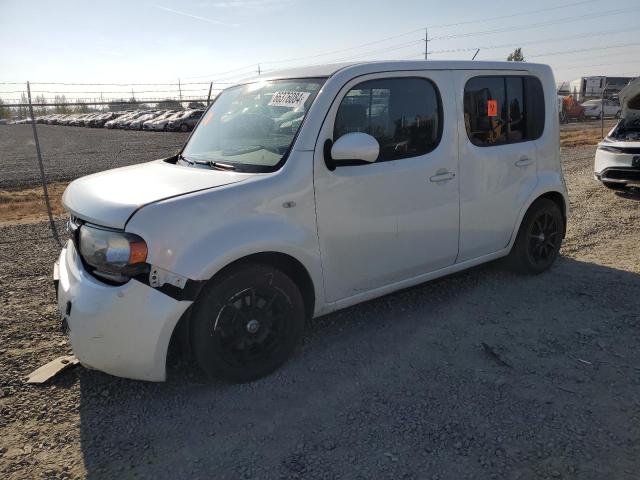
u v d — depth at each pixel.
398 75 3.68
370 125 3.54
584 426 2.70
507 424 2.73
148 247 2.72
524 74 4.52
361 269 3.58
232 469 2.46
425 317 4.06
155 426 2.80
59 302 3.14
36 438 2.72
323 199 3.29
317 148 3.26
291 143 3.26
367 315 4.12
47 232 7.36
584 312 4.08
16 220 8.69
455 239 4.11
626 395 2.96
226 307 2.99
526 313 4.09
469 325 3.91
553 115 4.79
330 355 3.51
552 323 3.91
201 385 3.18
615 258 5.38
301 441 2.65
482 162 4.17
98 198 3.02
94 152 21.12
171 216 2.79
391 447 2.58
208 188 3.00
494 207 4.34
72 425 2.82
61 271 3.21
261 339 3.17
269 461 2.51
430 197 3.85
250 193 3.02
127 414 2.91
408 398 2.99
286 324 3.25
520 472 2.39
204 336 2.94
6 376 3.30
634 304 4.20
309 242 3.24
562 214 5.05
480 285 4.70
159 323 2.75
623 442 2.57
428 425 2.74
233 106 4.01
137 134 33.69
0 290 4.83
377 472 2.41
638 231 6.36
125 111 50.16
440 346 3.60
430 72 3.86
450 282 4.78
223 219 2.92
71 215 3.39
